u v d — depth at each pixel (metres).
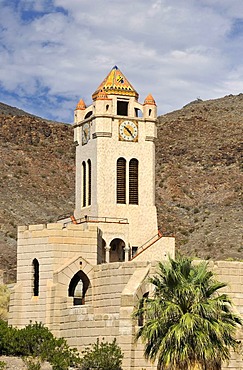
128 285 74.81
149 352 62.66
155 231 94.62
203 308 61.34
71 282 82.19
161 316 61.56
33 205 194.00
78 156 97.69
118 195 94.31
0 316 94.75
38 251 82.81
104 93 94.81
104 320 75.25
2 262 153.62
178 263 63.44
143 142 95.81
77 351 75.88
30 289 82.75
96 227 83.62
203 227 189.50
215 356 60.94
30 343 74.38
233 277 76.94
